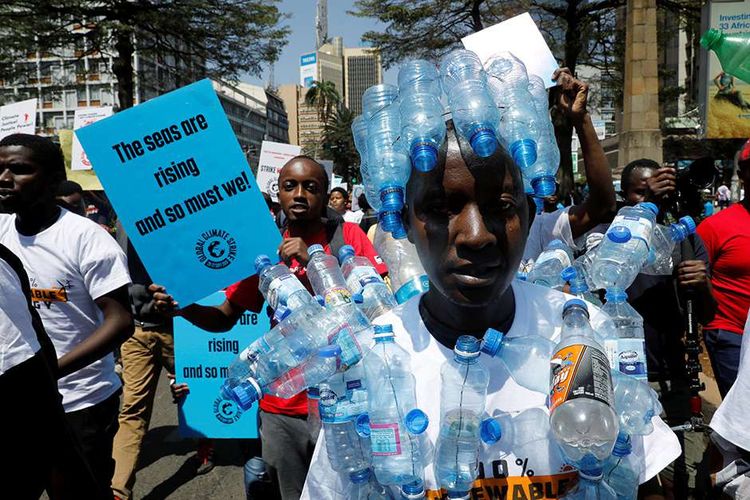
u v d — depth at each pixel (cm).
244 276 219
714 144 2070
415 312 134
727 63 403
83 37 1738
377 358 128
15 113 670
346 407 129
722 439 185
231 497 375
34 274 238
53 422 184
